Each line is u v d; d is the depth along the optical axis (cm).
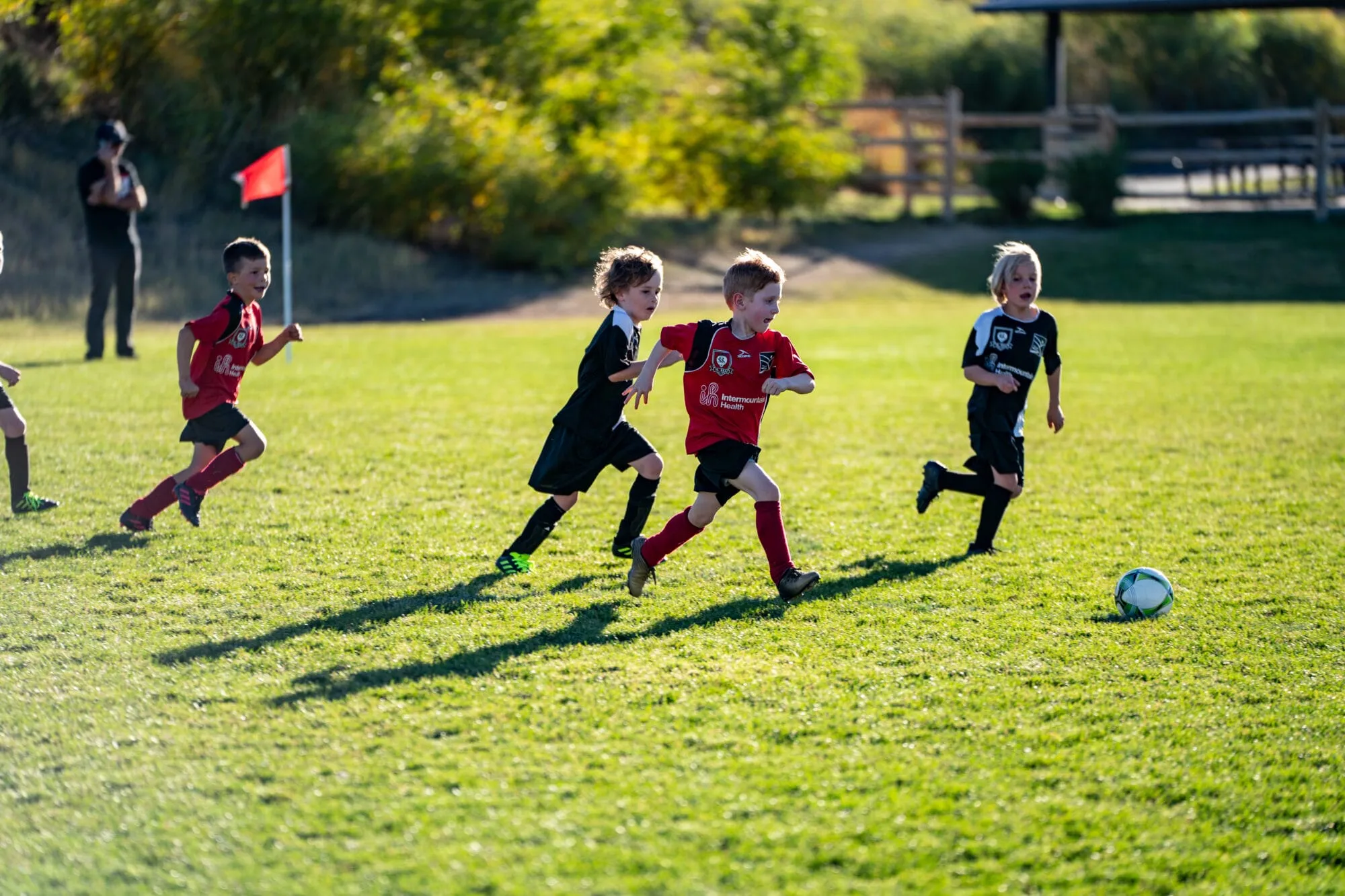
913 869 480
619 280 825
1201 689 663
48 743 579
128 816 512
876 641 726
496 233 3200
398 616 760
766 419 1526
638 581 797
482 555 905
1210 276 3341
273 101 3256
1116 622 770
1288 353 2120
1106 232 3828
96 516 986
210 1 3141
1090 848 500
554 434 846
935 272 3394
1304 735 608
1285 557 926
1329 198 4238
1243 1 3819
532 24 3441
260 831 502
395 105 3266
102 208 1855
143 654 690
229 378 929
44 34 3288
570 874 471
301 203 3133
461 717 608
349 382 1755
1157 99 5859
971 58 5194
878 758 572
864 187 4453
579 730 595
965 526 1017
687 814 516
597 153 3347
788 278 3284
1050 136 4228
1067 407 1609
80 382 1650
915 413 1577
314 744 578
